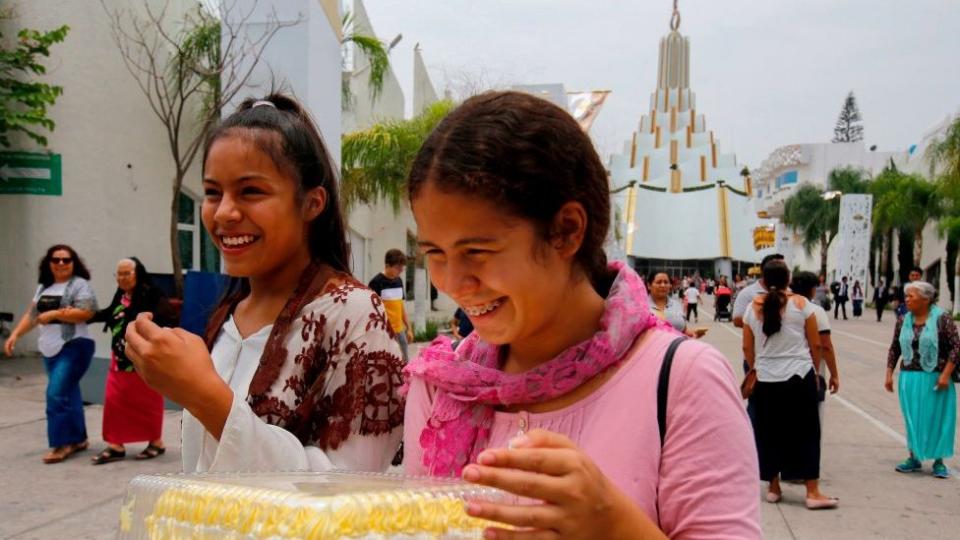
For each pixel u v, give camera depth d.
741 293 6.65
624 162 85.31
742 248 78.06
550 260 1.08
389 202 15.49
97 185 10.69
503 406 1.24
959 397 9.43
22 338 10.23
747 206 80.06
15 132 10.10
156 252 11.62
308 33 5.75
